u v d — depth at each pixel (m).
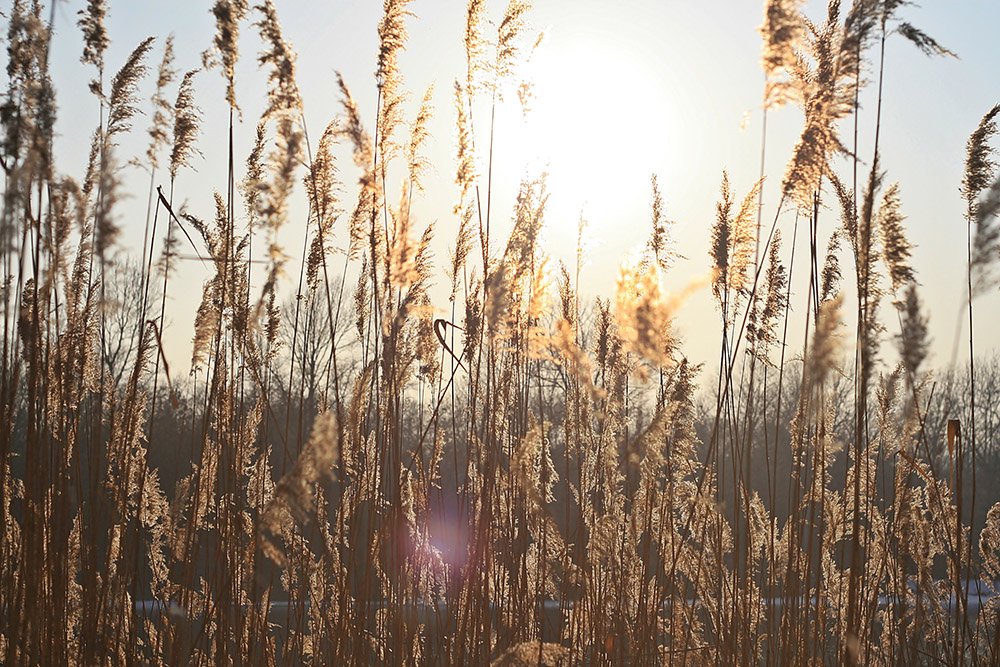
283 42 4.32
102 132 4.80
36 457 4.02
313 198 5.16
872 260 4.34
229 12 4.51
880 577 4.91
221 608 4.53
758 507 5.16
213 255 4.98
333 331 4.20
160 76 4.88
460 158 5.00
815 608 4.86
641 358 4.01
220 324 4.62
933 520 5.43
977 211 4.72
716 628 4.71
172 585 4.62
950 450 5.01
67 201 4.40
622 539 4.66
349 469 4.82
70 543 4.49
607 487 4.28
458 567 4.78
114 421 4.59
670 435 4.72
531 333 4.75
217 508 4.67
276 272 4.40
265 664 4.48
